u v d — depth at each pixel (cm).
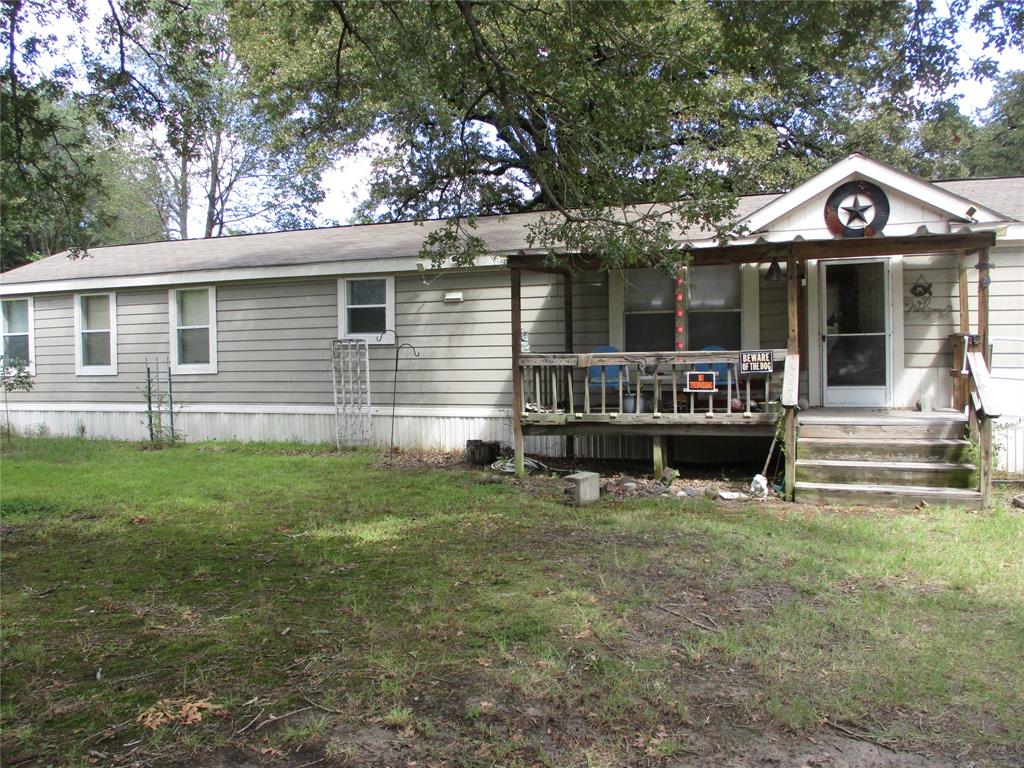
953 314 920
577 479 761
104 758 294
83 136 887
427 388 1181
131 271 1375
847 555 554
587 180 669
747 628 415
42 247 2669
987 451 719
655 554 564
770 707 327
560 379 1036
